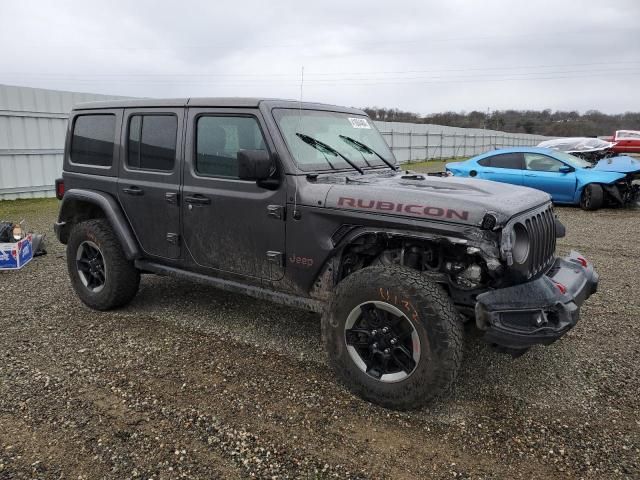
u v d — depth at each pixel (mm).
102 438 2748
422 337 2848
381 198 3105
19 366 3580
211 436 2775
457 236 2861
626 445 2723
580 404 3139
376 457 2623
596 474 2494
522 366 3641
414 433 2834
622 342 4043
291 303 3572
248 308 4805
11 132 12477
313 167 3555
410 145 30109
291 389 3301
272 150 3461
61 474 2461
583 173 11016
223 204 3738
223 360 3707
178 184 4004
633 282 5684
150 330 4262
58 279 5805
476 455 2645
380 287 2957
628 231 8711
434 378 2844
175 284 5543
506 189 3426
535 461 2596
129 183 4328
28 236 6812
